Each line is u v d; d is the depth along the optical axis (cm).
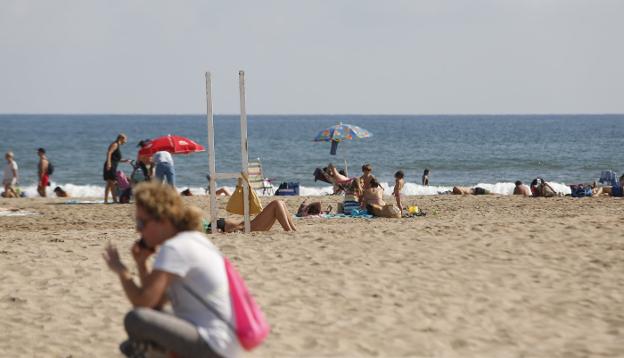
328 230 3091
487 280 2170
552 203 5112
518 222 3216
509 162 13950
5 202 5656
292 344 1617
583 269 2292
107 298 2017
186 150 5356
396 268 2309
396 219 4066
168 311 1087
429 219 3969
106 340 1686
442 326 1755
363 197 4412
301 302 1956
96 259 2486
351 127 6162
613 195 5919
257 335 1048
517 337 1673
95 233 3328
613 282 2148
